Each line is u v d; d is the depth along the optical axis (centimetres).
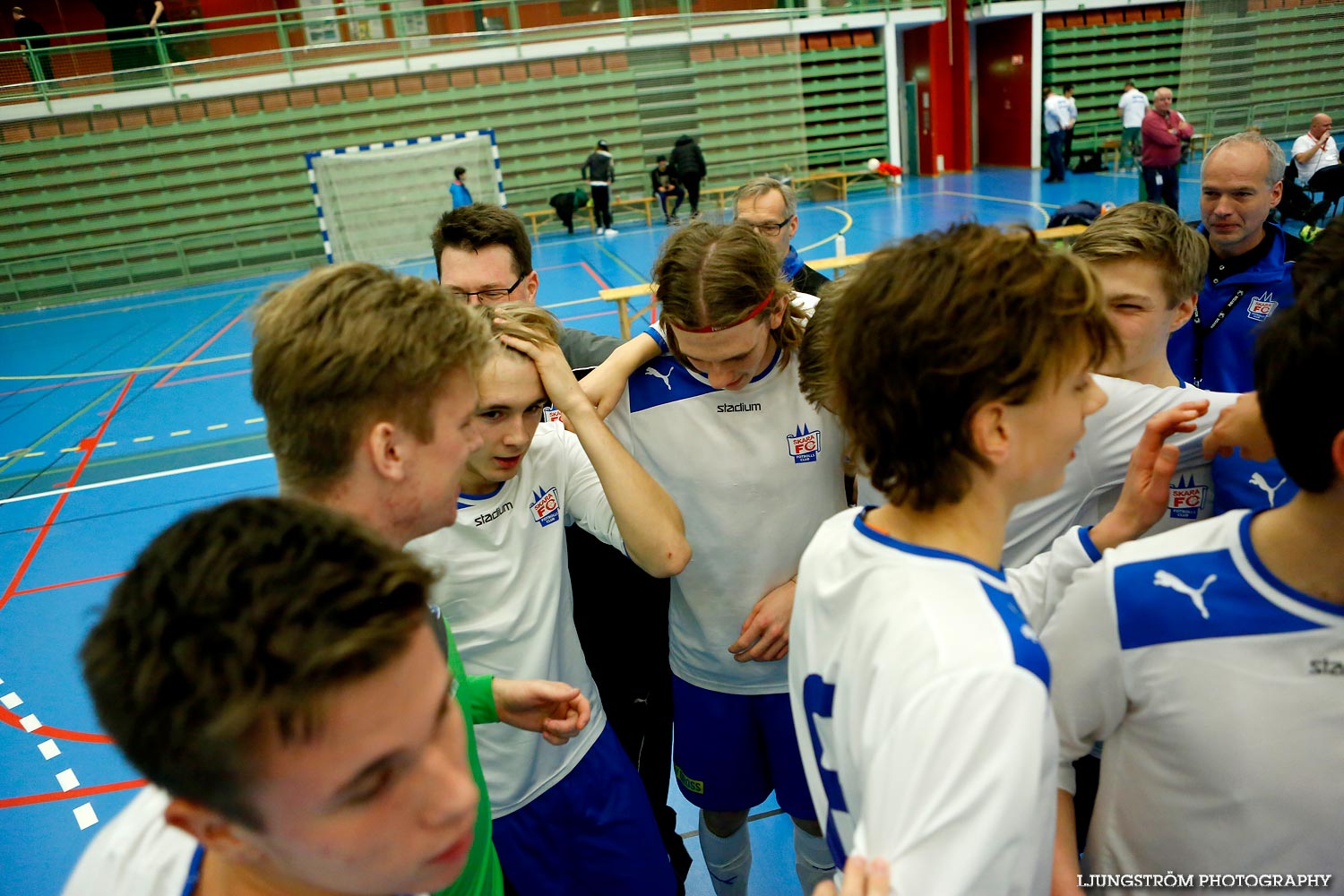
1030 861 77
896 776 76
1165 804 103
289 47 1554
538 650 171
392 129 1642
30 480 664
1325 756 94
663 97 1766
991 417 83
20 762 336
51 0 1736
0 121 1463
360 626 55
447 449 106
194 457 691
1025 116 1961
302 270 1673
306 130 1603
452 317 106
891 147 1936
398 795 60
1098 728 109
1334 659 93
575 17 1666
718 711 202
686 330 162
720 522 190
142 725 54
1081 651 106
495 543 166
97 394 891
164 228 1593
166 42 1501
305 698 52
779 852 257
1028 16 1878
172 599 54
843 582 96
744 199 325
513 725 141
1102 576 106
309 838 58
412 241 1683
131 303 1490
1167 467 120
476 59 1641
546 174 1761
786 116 1838
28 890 269
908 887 73
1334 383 83
